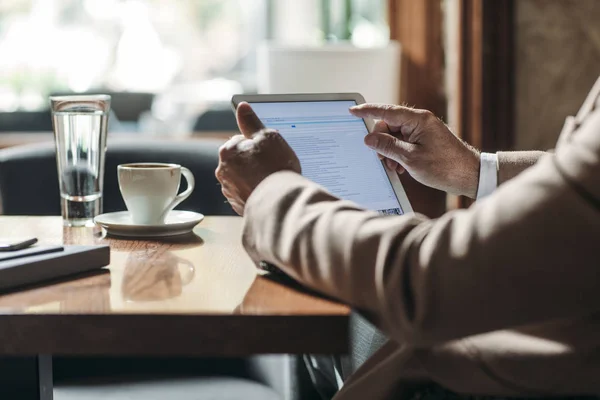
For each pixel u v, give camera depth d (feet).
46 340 2.69
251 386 5.10
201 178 5.71
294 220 2.72
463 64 10.34
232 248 3.83
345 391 2.95
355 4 12.43
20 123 12.14
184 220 4.31
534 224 2.22
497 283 2.25
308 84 9.63
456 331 2.34
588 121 2.37
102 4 13.57
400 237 2.48
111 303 2.81
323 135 4.11
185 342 2.71
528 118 10.60
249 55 14.61
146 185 4.03
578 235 2.19
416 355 2.81
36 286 3.04
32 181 5.66
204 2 14.38
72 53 13.33
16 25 12.92
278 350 2.72
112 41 13.71
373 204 4.07
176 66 14.28
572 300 2.22
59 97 4.31
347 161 4.11
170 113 13.83
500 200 2.33
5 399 3.58
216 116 12.57
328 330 2.70
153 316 2.70
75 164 4.34
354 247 2.52
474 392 2.75
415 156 4.50
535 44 10.48
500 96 10.41
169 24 14.17
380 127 4.60
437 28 10.82
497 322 2.29
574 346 2.59
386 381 2.85
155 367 5.46
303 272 2.67
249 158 3.01
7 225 4.42
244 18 14.55
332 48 9.61
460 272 2.29
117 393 4.87
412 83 10.93
